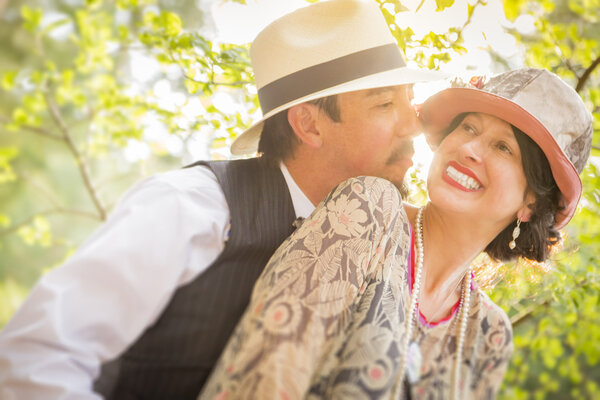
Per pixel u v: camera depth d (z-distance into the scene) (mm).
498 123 1429
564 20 3641
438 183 1428
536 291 2609
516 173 1408
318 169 1570
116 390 1359
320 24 1602
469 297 1514
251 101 2971
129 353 1365
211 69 2727
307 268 1250
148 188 1371
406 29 2328
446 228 1444
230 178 1507
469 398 1479
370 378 1169
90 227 9953
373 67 1572
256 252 1442
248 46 2768
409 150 1603
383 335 1224
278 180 1553
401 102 1576
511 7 2375
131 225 1270
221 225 1418
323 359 1193
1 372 1138
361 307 1262
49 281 1208
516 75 1481
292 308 1189
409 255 1420
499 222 1443
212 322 1374
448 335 1465
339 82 1542
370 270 1314
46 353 1143
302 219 1530
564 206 1491
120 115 3943
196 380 1368
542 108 1432
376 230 1347
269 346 1150
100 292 1209
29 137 9742
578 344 3680
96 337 1214
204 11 8797
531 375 5176
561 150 1377
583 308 3305
